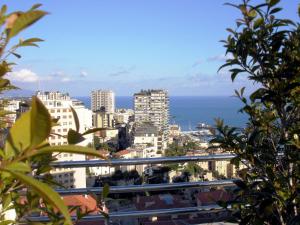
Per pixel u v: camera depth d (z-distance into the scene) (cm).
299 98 242
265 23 245
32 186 56
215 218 332
